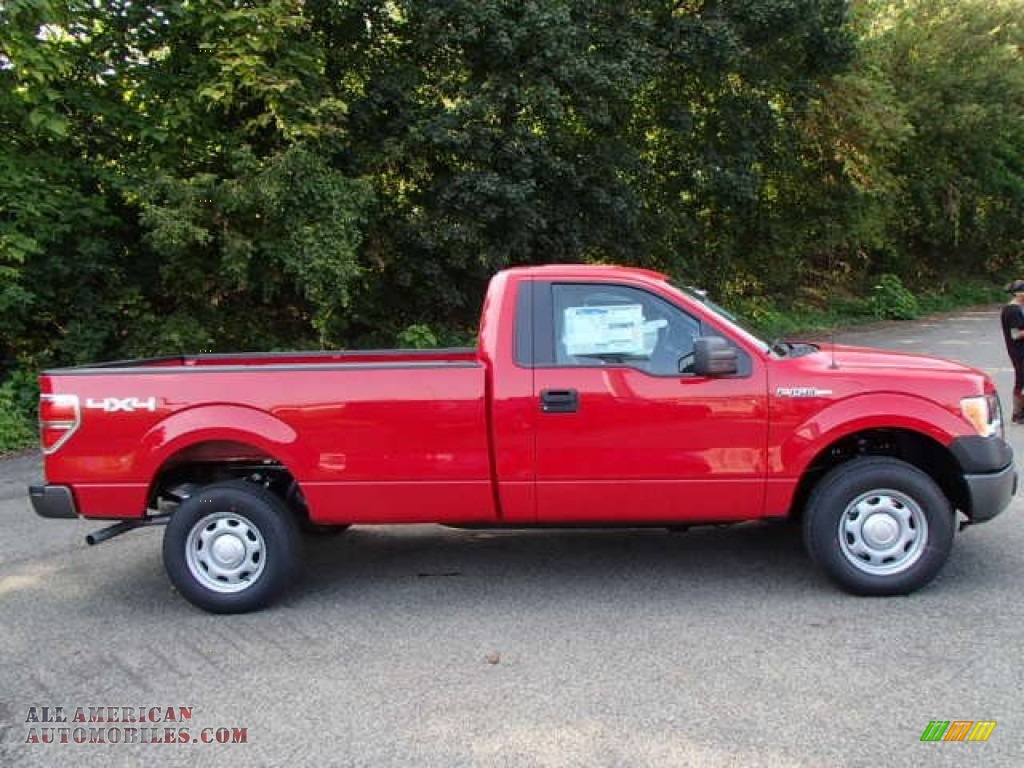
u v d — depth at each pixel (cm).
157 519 502
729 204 1745
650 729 336
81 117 1058
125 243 1148
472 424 467
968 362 1397
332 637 439
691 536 593
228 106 1064
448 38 1170
